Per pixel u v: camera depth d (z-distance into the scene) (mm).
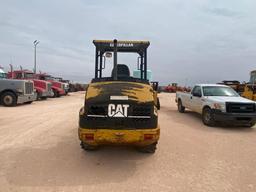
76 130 9359
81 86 48969
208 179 5082
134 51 7992
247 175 5324
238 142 8180
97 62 7898
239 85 26219
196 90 12977
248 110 10359
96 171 5438
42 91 22906
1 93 17609
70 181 4895
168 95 40125
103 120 5723
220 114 10375
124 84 6152
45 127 9875
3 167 5543
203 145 7684
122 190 4535
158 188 4633
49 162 5918
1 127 9797
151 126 5758
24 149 6883
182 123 11578
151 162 6062
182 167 5746
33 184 4727
